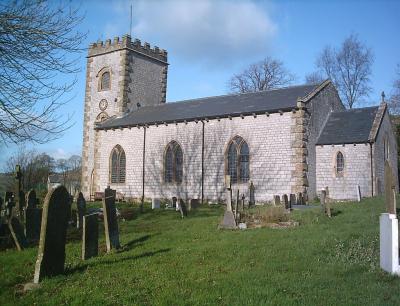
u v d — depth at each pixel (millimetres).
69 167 77438
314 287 8008
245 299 7336
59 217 9398
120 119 38094
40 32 12180
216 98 35344
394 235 8828
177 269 9594
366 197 25859
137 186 34500
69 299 7668
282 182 27500
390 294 7523
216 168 30344
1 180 43031
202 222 17750
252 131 29016
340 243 11672
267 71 58469
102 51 41281
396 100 46312
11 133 12328
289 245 11734
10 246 13203
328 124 30812
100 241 13469
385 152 30250
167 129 33219
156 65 42781
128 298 7582
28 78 12320
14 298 7895
